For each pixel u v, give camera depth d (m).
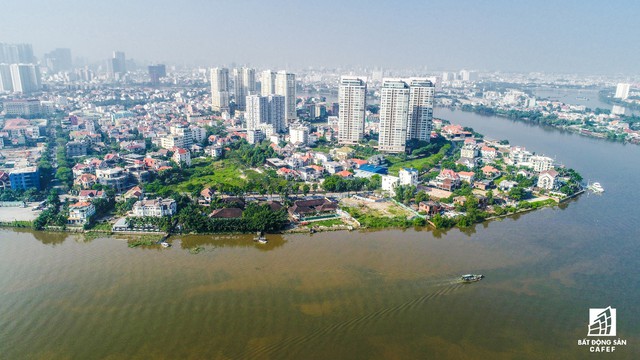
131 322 168.00
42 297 185.38
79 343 156.12
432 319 170.50
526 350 154.12
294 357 147.62
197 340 157.12
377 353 150.00
